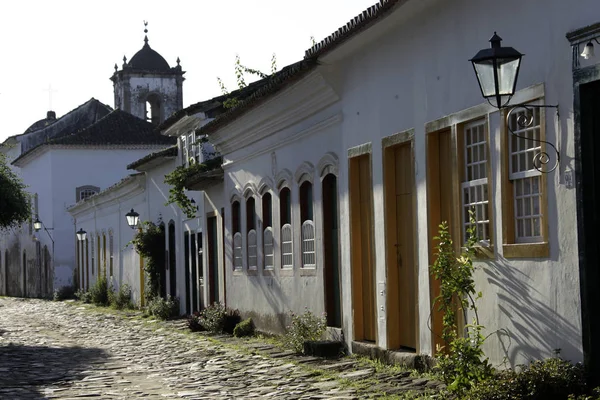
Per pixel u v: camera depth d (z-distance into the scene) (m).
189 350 18.55
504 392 8.98
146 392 12.59
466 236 11.43
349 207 15.08
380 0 12.17
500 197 10.46
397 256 13.61
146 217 34.00
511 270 10.26
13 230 60.78
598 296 8.92
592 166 8.98
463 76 11.28
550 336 9.55
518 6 10.03
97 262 43.84
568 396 8.61
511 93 9.37
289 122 17.97
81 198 51.09
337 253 16.17
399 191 13.52
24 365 16.77
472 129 11.28
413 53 12.62
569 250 9.19
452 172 11.58
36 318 33.50
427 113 12.24
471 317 11.25
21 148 59.34
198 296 27.12
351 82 14.87
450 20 11.57
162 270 31.73
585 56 8.73
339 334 15.62
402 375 12.31
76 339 23.14
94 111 61.94
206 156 26.23
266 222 20.11
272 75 23.75
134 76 60.94
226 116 20.53
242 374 14.10
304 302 17.53
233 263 22.64
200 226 26.61
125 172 51.84
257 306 20.61
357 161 15.02
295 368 14.26
